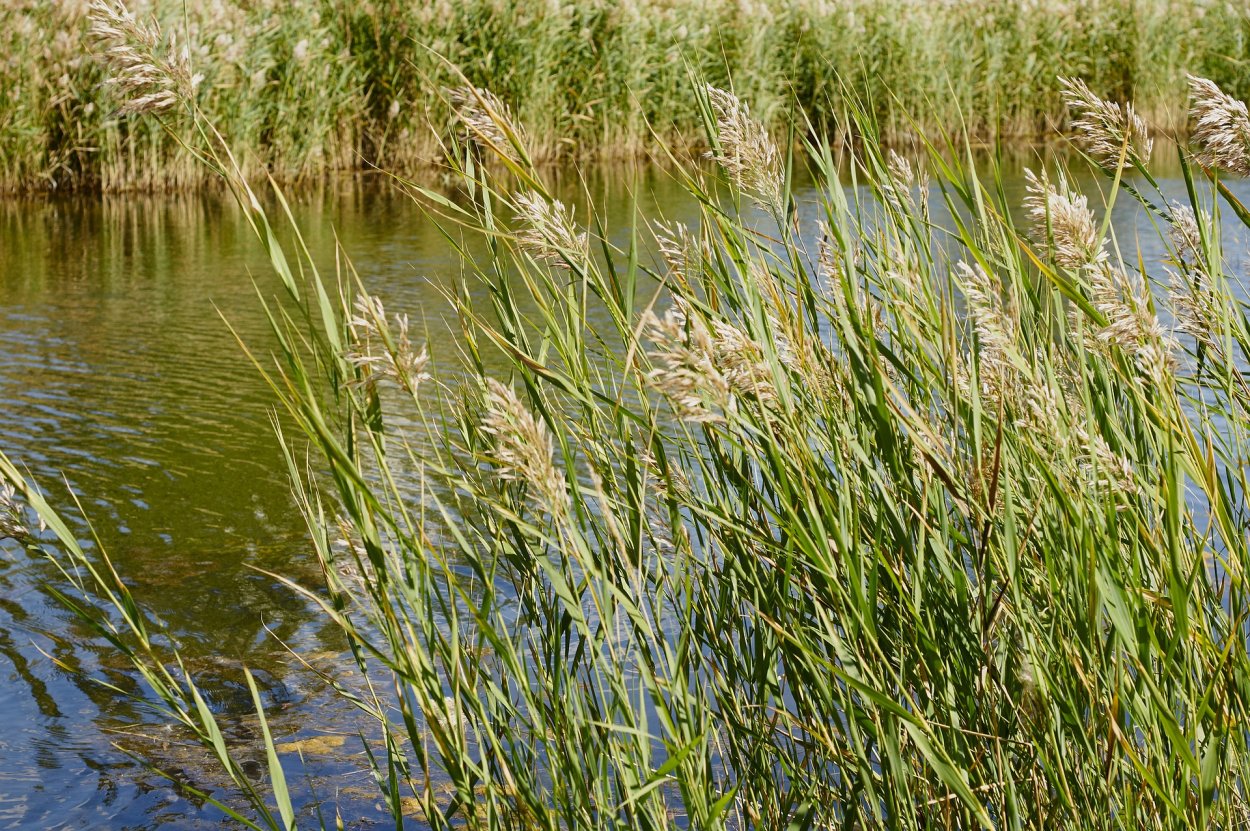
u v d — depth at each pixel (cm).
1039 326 225
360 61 1800
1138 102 2159
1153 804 195
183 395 728
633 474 212
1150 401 207
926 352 222
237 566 475
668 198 1527
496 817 201
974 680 201
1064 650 192
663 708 191
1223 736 190
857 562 181
